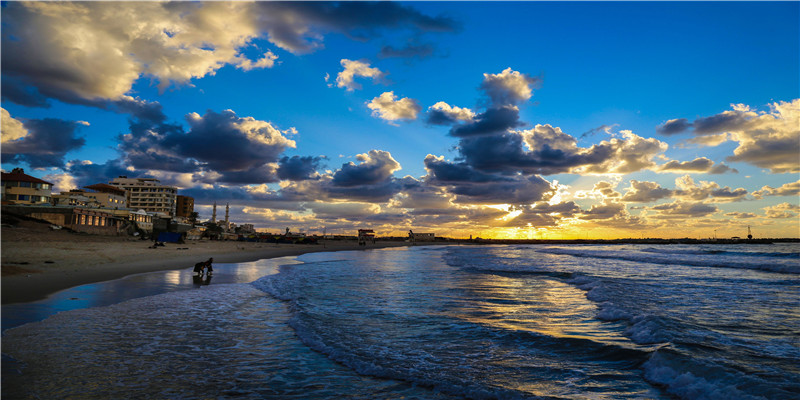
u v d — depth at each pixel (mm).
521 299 17328
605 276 28297
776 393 6305
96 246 40812
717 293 19062
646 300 16781
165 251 44312
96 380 6887
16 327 10367
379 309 14523
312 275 27875
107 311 12812
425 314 13633
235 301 15711
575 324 12203
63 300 14398
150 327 10914
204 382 7059
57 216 58719
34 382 6656
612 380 7375
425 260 52531
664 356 8297
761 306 15266
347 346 9547
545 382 7301
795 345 9359
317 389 6895
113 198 104375
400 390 6930
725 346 9219
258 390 6785
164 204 154250
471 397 6660
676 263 45688
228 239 121938
